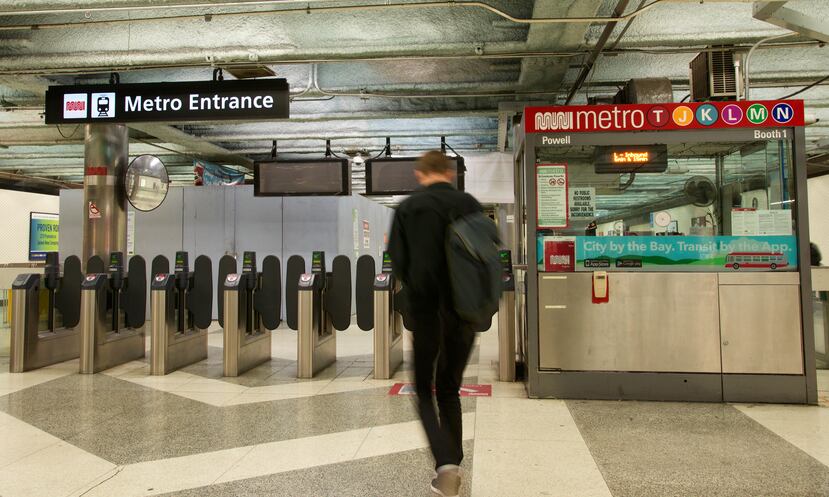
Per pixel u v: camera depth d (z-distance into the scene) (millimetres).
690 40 5934
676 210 4844
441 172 2799
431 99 8656
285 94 6203
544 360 4852
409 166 9000
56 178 17250
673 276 4746
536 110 4902
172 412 4516
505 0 5543
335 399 4926
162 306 6082
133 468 3275
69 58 6254
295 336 9062
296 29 6125
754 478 3023
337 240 11281
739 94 5223
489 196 9891
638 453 3441
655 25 5965
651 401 4723
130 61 6270
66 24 5562
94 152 8602
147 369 6398
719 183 4848
